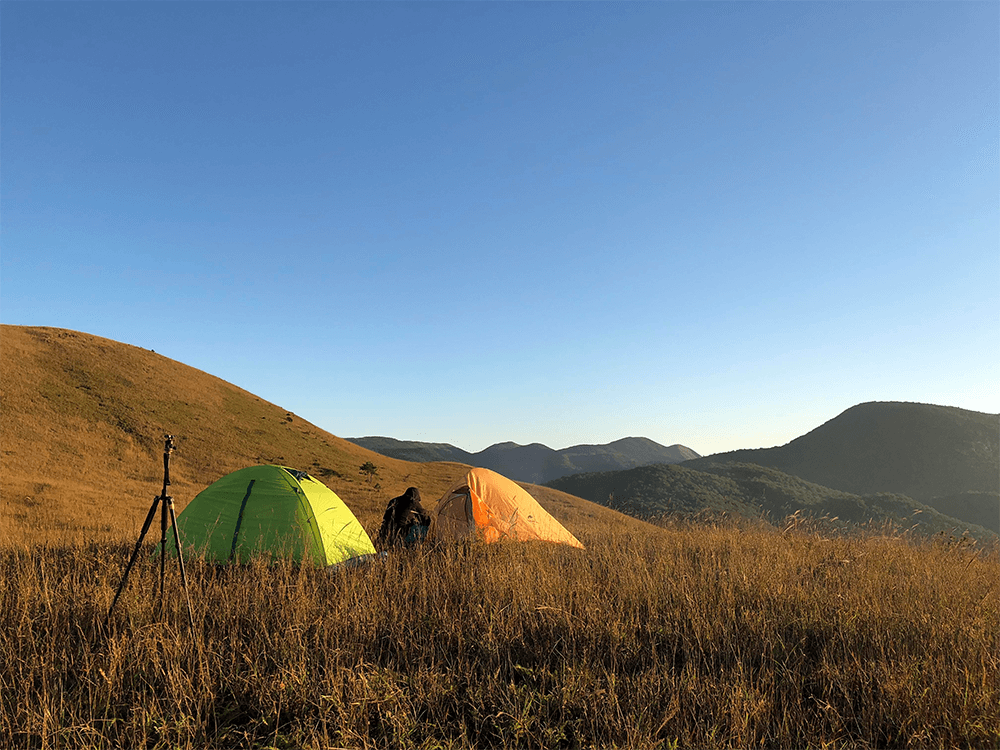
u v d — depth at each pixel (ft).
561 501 134.10
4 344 200.75
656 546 32.24
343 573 22.24
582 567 24.02
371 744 11.55
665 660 15.11
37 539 35.83
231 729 12.35
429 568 23.82
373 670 14.61
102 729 12.04
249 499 29.63
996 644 15.70
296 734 11.84
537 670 14.76
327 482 175.52
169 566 25.16
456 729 12.38
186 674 14.10
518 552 26.71
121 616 17.47
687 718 12.43
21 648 15.47
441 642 16.46
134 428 175.83
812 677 14.62
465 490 35.78
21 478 103.24
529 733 11.87
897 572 26.27
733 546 30.63
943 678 13.46
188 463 165.99
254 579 21.38
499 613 17.69
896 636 16.72
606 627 17.01
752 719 12.27
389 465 247.70
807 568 26.91
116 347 240.73
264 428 225.56
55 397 175.94
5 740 11.70
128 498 99.60
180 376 240.73
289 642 15.99
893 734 12.25
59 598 18.49
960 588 21.93
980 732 11.80
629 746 11.12
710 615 18.03
